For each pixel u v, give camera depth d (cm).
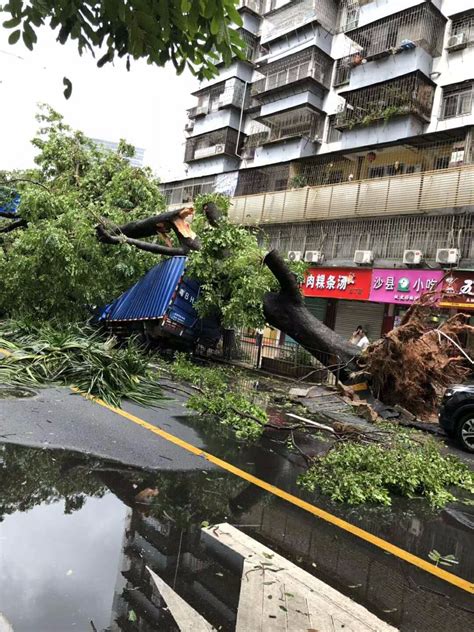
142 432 600
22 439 512
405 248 1647
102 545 328
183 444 575
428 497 509
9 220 1569
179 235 1279
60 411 641
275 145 2453
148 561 315
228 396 810
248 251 1199
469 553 391
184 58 266
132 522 364
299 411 904
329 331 1165
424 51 1881
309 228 1961
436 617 294
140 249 1381
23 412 611
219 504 418
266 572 319
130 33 231
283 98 2433
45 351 895
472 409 768
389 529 420
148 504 398
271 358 1462
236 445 604
